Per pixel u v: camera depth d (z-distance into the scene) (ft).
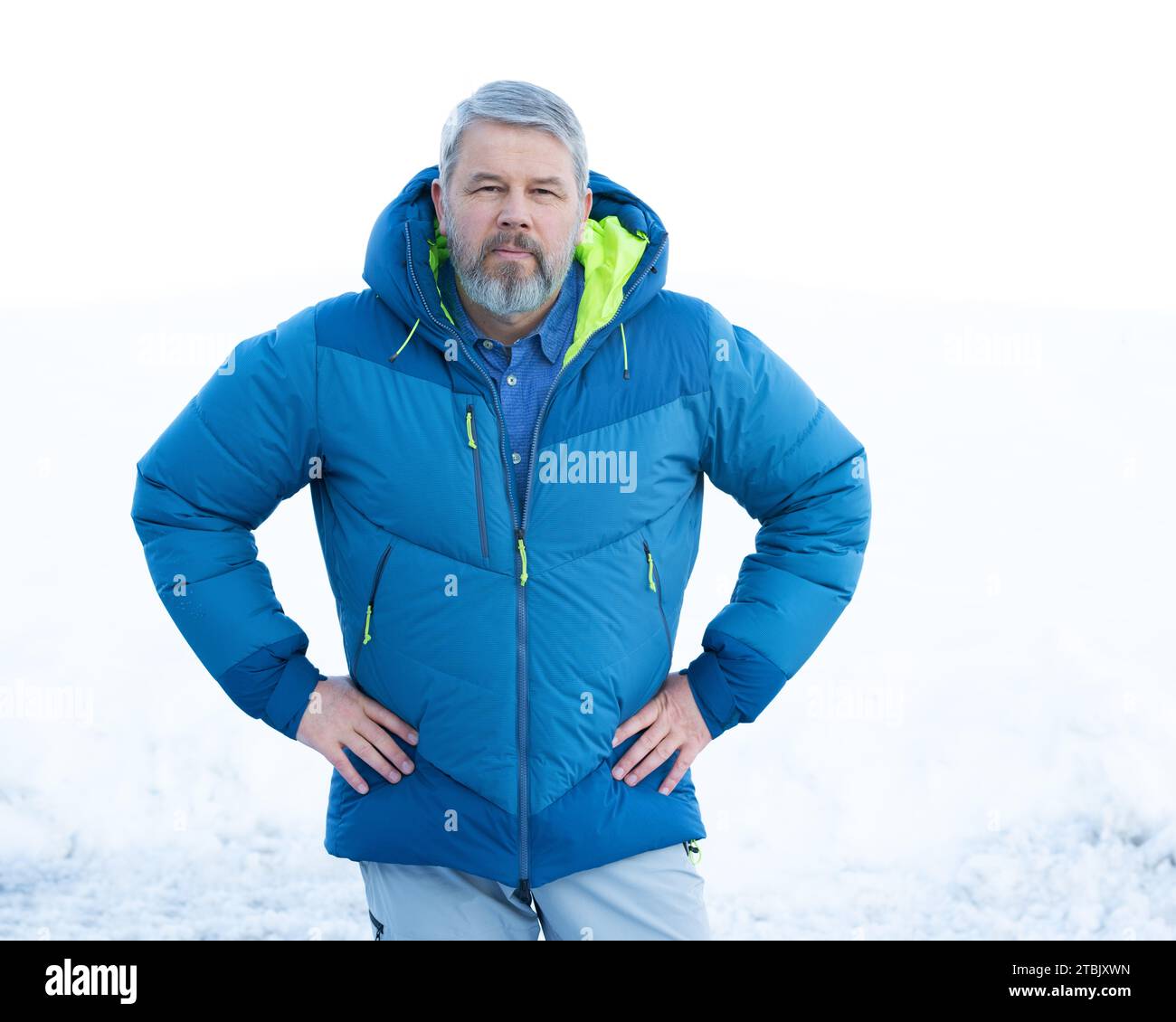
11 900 13.07
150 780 14.96
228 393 7.98
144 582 19.77
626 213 8.27
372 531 7.92
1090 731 15.38
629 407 7.90
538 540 7.75
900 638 18.02
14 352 29.71
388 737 8.02
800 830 14.34
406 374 7.81
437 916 8.11
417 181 8.05
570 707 7.87
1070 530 22.20
